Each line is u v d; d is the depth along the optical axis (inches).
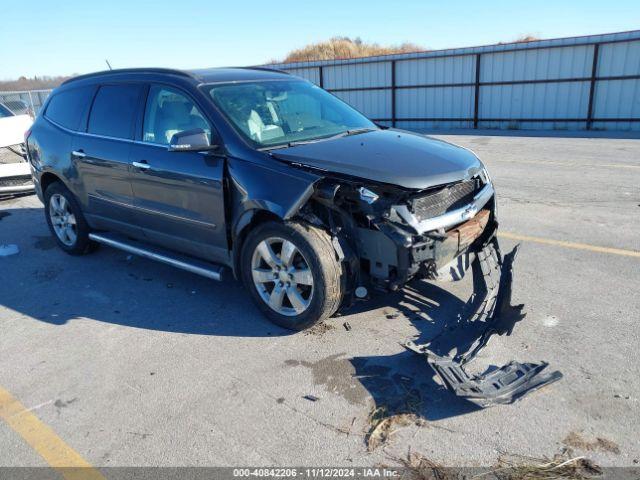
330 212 145.2
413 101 858.8
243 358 145.6
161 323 168.7
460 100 810.8
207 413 123.6
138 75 196.5
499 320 144.1
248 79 189.8
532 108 748.6
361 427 116.0
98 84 211.8
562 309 162.7
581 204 283.3
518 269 195.5
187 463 108.5
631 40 649.6
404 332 153.9
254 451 110.7
